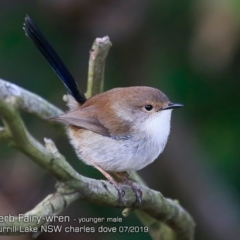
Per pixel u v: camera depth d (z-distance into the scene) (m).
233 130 12.68
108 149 9.46
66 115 9.50
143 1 11.90
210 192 13.14
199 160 12.84
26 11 12.42
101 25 11.92
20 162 11.80
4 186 11.59
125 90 9.80
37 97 9.84
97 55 9.62
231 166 12.69
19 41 12.41
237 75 12.38
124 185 8.38
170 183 13.25
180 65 12.61
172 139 12.88
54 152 6.55
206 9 10.11
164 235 9.74
